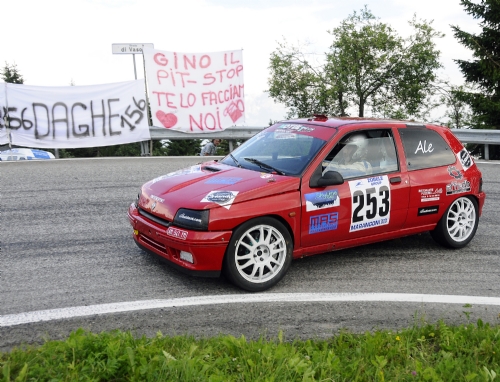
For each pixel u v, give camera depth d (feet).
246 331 12.57
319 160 16.39
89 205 23.67
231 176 16.14
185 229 14.29
